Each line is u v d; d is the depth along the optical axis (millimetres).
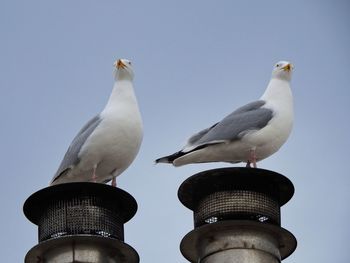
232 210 9883
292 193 10297
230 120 12711
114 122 12109
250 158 12656
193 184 10125
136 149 12367
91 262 9477
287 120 12766
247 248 9617
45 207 9977
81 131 12594
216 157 12750
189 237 9906
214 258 9656
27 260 9719
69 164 12289
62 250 9539
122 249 9703
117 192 9953
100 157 12203
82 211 9812
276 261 9727
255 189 9992
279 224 10133
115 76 12812
